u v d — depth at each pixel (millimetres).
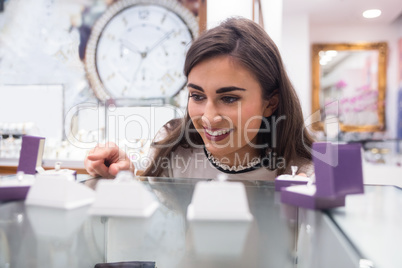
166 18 1476
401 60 2039
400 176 1431
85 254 271
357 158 303
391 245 215
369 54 2090
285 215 266
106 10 1531
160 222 258
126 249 282
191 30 1452
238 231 233
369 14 1981
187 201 312
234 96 475
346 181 293
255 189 369
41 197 291
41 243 242
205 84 468
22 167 402
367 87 2107
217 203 249
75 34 1562
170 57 1485
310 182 337
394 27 2043
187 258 243
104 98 1552
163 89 1498
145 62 1509
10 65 1618
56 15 1571
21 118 1611
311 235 240
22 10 1594
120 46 1529
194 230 236
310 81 2105
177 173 659
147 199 278
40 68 1600
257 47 490
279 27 1248
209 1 1257
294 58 1980
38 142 404
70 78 1577
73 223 252
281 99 558
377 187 391
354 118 2119
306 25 1967
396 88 2082
